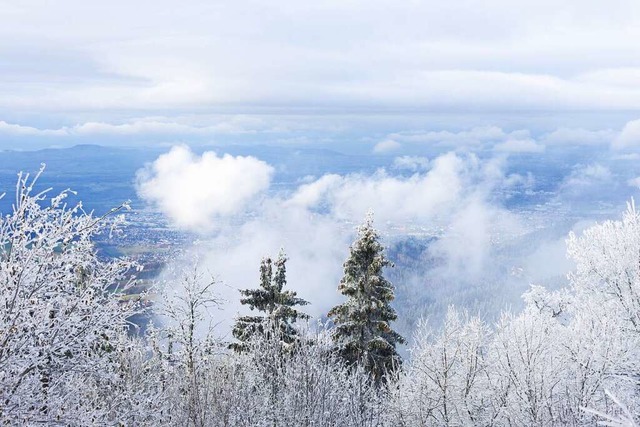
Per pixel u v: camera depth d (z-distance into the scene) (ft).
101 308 28.07
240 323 70.03
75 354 27.86
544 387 51.39
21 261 26.03
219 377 49.42
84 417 27.17
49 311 27.14
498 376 56.39
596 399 49.19
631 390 48.03
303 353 54.85
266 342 59.11
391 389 62.59
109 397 32.42
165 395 40.01
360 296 74.49
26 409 25.35
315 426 50.72
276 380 55.11
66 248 27.76
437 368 57.98
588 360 50.01
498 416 55.31
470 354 57.72
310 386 52.31
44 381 27.02
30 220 26.32
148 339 48.14
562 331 55.16
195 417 43.80
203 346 51.42
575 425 48.55
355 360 72.84
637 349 51.39
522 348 53.11
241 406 48.06
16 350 25.68
